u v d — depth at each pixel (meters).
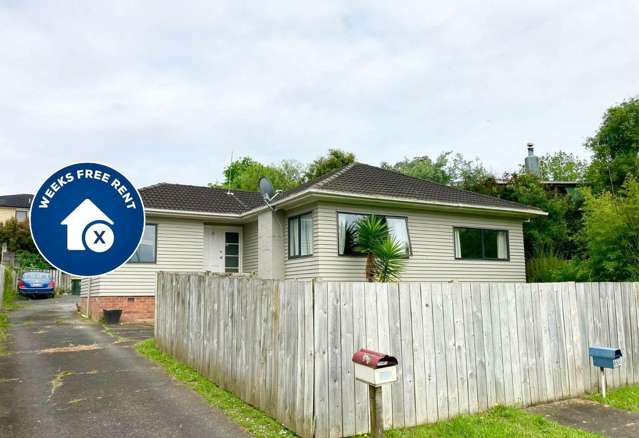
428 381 5.03
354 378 4.55
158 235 14.88
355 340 4.62
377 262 12.55
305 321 4.51
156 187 16.97
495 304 5.74
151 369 7.32
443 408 5.09
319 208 12.65
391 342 4.85
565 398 6.14
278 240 14.06
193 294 7.47
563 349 6.26
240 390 5.75
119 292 14.00
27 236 35.41
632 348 7.10
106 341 9.84
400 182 15.14
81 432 4.66
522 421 5.05
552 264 16.64
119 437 4.54
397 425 4.75
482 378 5.45
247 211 15.46
